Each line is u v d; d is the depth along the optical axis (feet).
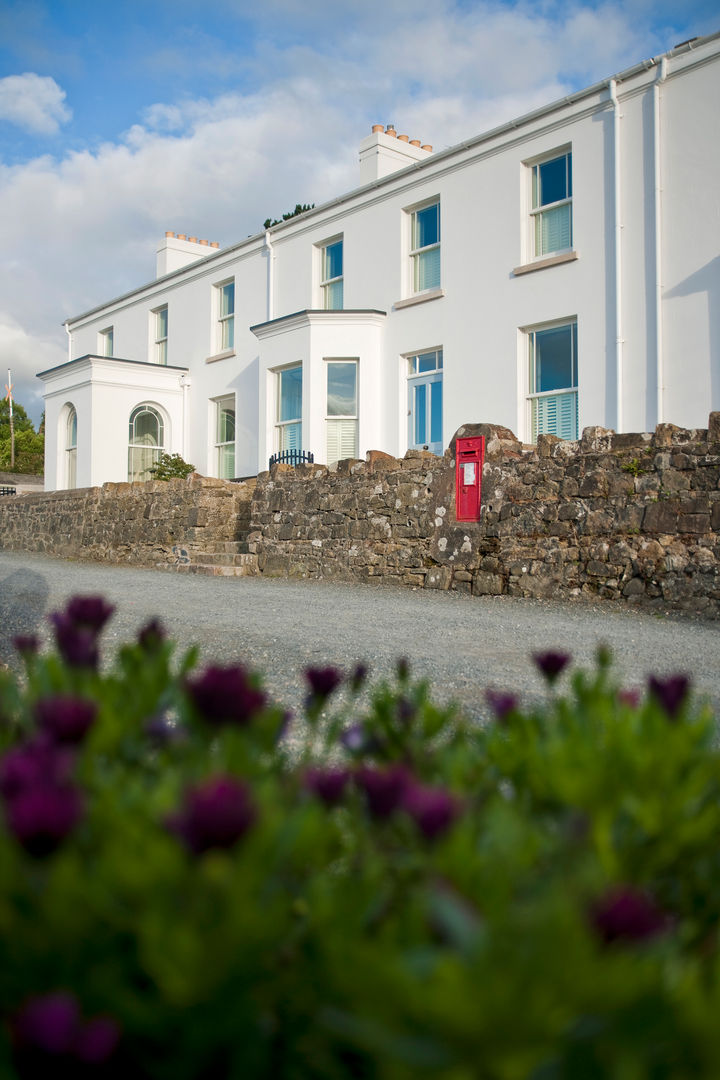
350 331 54.90
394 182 54.24
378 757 4.87
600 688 5.36
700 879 3.87
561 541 32.07
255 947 2.47
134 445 70.74
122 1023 2.64
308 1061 2.99
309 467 42.75
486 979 2.20
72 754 3.59
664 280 41.47
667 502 29.27
